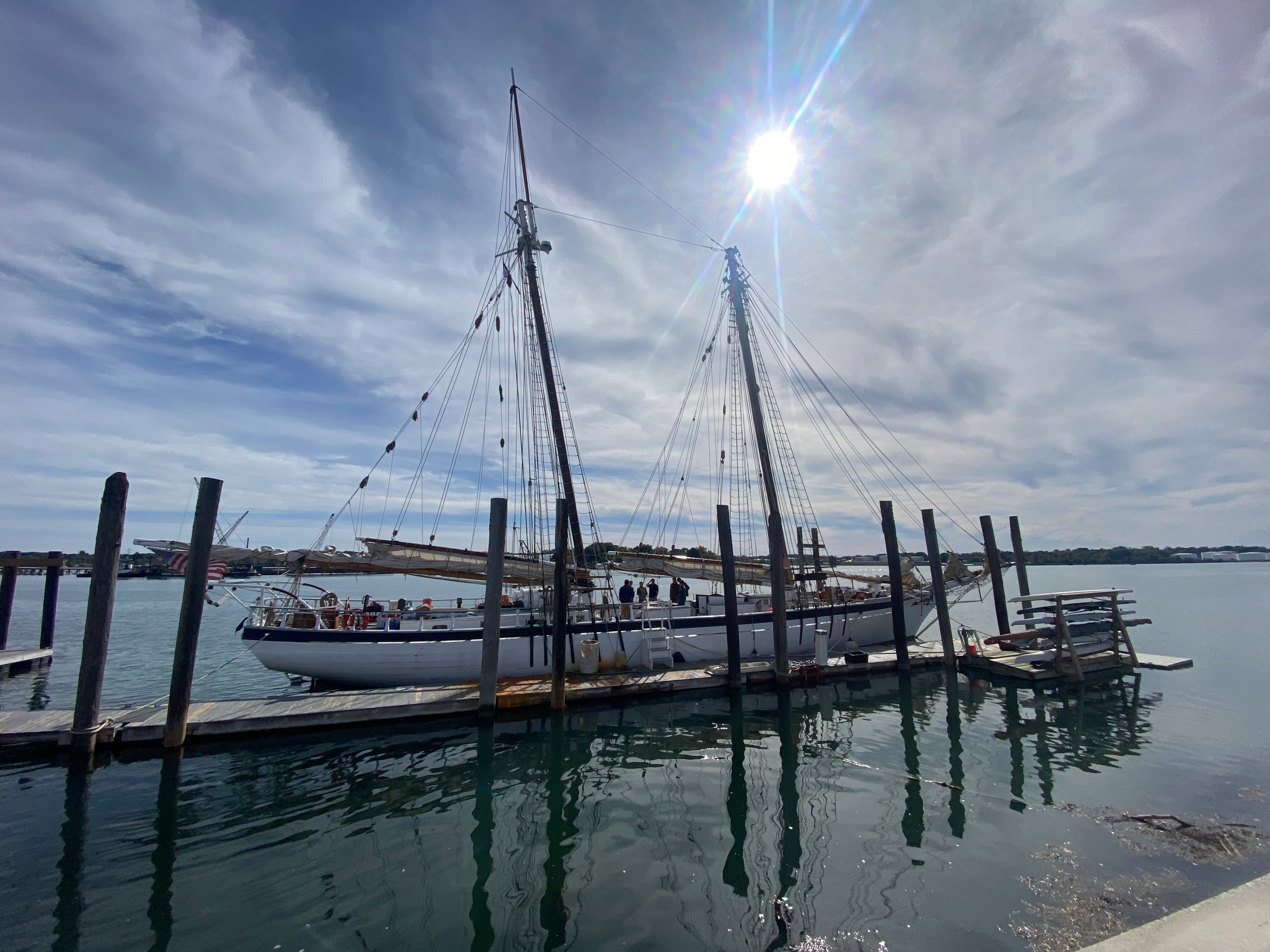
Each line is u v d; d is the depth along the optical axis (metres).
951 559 34.16
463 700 19.91
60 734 16.48
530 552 27.02
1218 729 18.22
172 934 8.73
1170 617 49.75
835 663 26.12
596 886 9.91
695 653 26.56
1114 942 7.70
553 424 29.42
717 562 30.92
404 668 23.12
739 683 23.16
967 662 27.38
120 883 10.15
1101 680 25.17
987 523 32.00
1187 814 12.22
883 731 18.53
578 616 25.62
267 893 9.81
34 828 12.26
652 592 29.94
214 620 58.12
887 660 26.64
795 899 9.30
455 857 10.99
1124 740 17.25
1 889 9.93
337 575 25.30
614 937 8.52
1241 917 8.01
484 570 25.75
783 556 28.53
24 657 29.80
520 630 24.05
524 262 30.31
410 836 11.88
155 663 33.56
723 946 8.24
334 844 11.58
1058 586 98.12
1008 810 12.57
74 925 8.95
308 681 28.50
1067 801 13.00
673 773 15.23
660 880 10.02
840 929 8.52
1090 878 9.73
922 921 8.61
